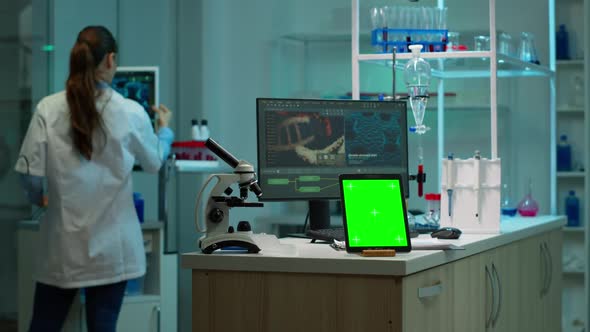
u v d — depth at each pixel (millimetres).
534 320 3998
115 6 6047
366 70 6395
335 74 6434
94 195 3406
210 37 6195
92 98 3359
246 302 2475
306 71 6480
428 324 2514
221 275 2494
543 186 6195
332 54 6441
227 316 2490
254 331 2467
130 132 3488
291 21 6434
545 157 6188
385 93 6371
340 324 2381
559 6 6223
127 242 3479
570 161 6121
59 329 3490
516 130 6246
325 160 3055
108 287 3447
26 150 3410
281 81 6449
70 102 3354
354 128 3113
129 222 3500
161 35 6133
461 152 6293
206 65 6168
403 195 2576
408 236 2533
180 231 5938
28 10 4727
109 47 3432
